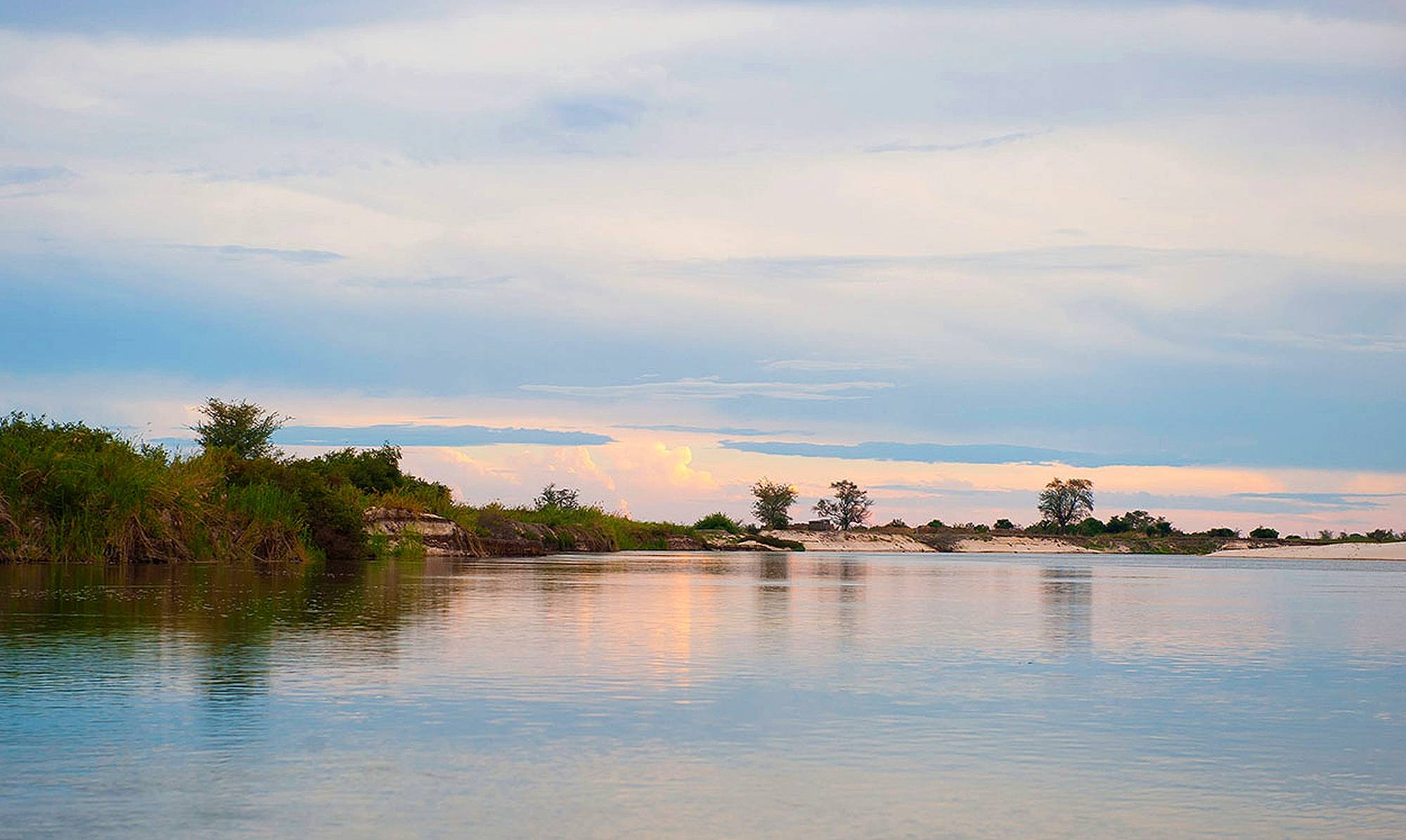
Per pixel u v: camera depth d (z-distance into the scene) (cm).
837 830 920
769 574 6012
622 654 1941
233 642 1977
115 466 4981
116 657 1759
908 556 13762
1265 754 1212
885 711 1433
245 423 7631
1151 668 1878
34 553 4631
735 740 1244
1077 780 1094
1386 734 1326
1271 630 2659
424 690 1523
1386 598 4197
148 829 890
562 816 945
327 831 894
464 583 4034
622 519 14362
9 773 1055
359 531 6581
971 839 905
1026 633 2489
